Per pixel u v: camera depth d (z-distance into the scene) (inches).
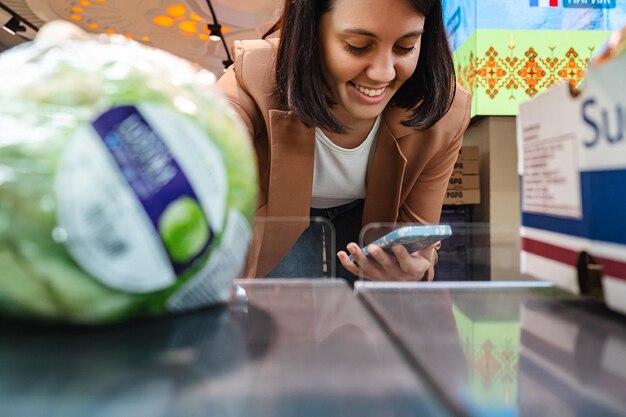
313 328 12.0
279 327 12.1
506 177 78.9
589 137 12.7
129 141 10.4
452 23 86.7
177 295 11.9
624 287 11.9
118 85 10.7
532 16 75.9
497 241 20.3
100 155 10.1
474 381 8.5
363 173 40.8
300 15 31.3
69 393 8.0
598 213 12.6
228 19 143.3
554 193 14.4
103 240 10.2
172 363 9.4
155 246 10.8
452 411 7.5
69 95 10.3
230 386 8.3
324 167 39.7
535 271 15.7
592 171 12.6
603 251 12.5
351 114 35.4
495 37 76.0
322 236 22.6
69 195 9.8
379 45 30.1
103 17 140.9
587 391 8.1
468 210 82.9
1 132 9.9
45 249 9.9
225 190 12.2
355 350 10.3
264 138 39.2
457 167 79.7
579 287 13.6
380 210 40.5
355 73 31.4
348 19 29.3
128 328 11.6
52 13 138.0
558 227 14.3
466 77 80.9
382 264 21.2
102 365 9.2
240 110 36.3
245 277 21.8
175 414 7.2
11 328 11.4
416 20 29.6
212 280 12.5
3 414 7.2
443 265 21.5
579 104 13.0
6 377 8.6
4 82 10.5
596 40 75.6
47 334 11.1
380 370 9.1
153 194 10.6
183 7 136.5
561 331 11.9
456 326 12.2
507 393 8.1
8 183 9.7
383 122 38.5
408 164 40.3
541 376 8.7
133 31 151.0
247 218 13.2
